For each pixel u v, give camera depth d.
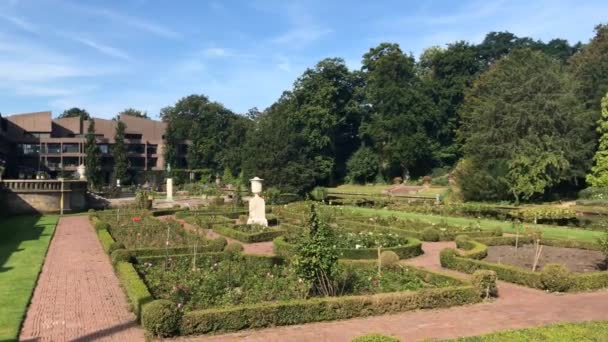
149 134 97.06
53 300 11.77
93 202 44.25
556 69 42.59
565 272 13.00
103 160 91.12
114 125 94.31
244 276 12.94
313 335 9.38
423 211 38.53
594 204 36.16
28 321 10.12
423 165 69.19
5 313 10.46
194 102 98.81
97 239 22.64
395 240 19.28
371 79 68.62
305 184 56.75
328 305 10.34
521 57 47.72
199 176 91.31
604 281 13.42
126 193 68.25
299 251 11.63
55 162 87.75
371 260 15.50
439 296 11.38
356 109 71.50
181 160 98.88
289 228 24.78
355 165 71.88
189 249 17.45
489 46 74.19
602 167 40.03
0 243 21.36
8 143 80.94
